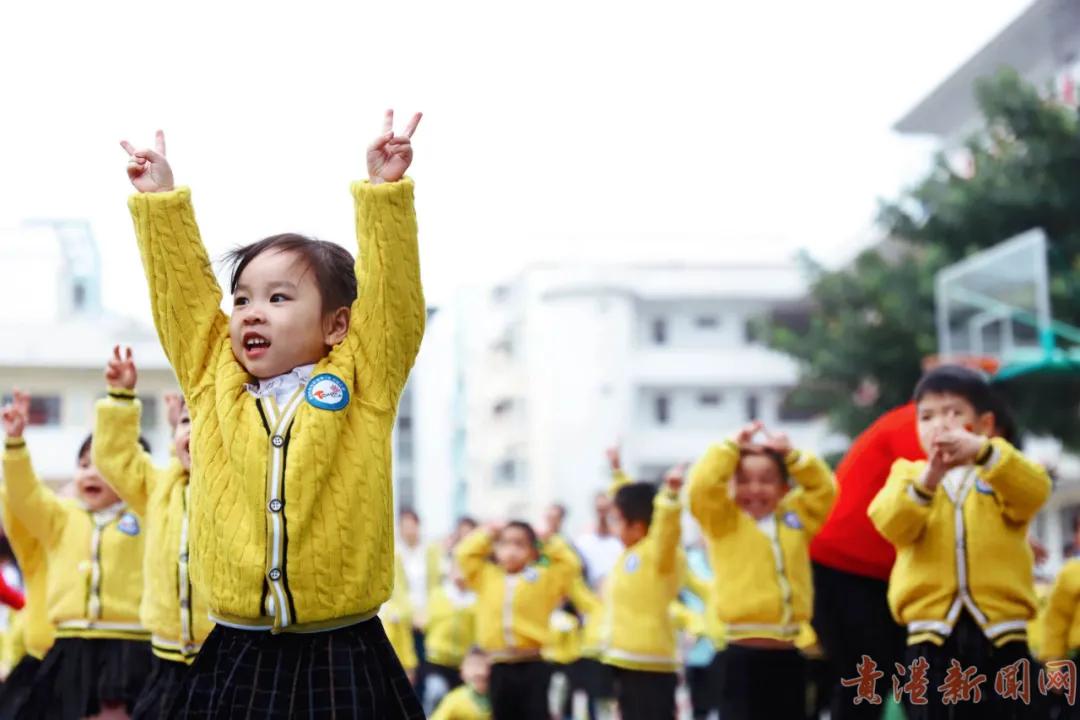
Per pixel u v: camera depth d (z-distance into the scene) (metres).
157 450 26.42
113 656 5.28
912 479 4.36
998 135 15.84
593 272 33.81
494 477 38.19
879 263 17.80
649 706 7.42
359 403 3.00
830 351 17.31
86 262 30.06
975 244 15.66
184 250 3.09
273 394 3.01
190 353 3.09
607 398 33.12
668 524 7.05
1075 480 19.66
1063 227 15.27
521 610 8.40
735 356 33.78
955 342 14.45
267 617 2.87
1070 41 18.91
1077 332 14.14
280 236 3.15
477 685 8.61
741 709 5.92
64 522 5.46
